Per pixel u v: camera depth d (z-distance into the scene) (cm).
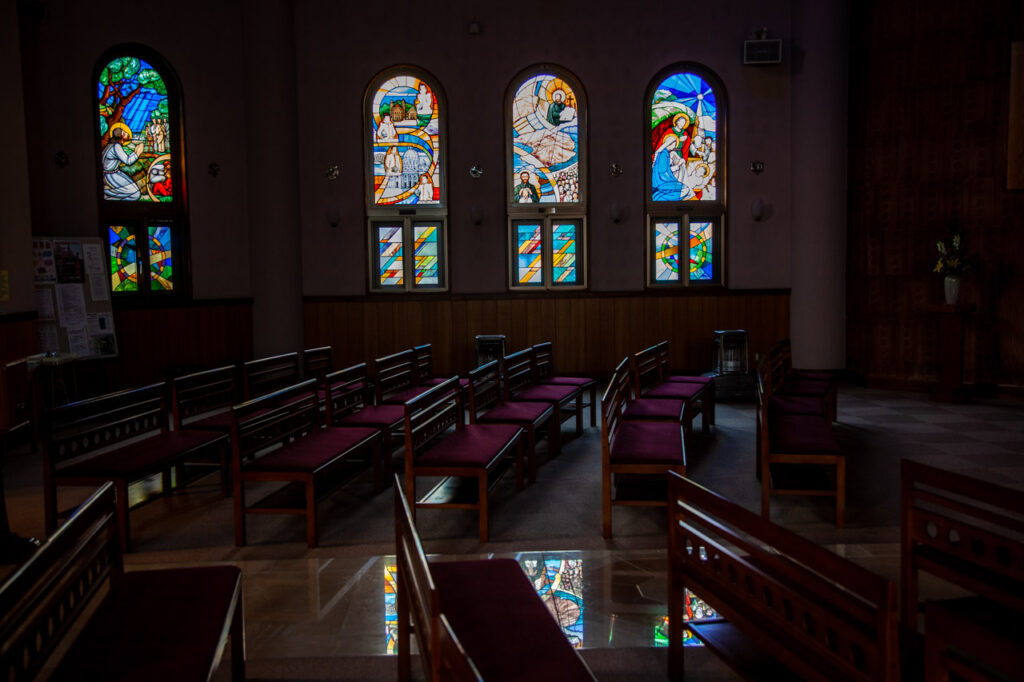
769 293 1009
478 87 993
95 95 895
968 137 868
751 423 740
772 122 997
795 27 989
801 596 197
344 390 587
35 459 638
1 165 703
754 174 1001
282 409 482
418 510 482
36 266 812
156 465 428
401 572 266
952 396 841
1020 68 824
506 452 466
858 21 955
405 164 1009
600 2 990
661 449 436
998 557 257
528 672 201
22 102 738
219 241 972
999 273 859
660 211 1009
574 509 477
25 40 860
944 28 873
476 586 253
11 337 705
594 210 1004
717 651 237
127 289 923
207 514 479
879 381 949
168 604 239
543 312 1012
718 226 1019
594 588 348
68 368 830
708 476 548
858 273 969
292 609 330
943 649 191
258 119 965
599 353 1016
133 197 927
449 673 171
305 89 992
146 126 931
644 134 1001
